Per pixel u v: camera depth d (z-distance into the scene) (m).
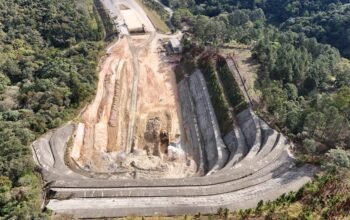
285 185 59.38
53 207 56.59
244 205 55.19
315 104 75.19
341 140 67.25
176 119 91.50
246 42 112.88
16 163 63.41
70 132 78.19
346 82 92.75
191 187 63.16
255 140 73.38
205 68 103.12
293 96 86.00
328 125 66.69
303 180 59.97
